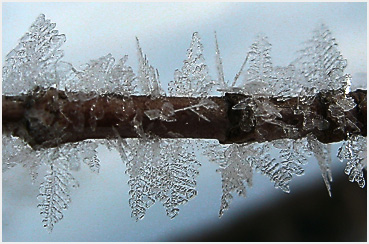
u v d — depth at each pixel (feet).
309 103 0.58
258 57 0.58
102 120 0.55
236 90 0.57
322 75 0.59
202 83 0.58
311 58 0.59
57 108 0.54
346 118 0.58
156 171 0.58
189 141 0.59
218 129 0.56
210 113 0.56
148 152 0.57
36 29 0.57
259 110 0.56
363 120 0.58
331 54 0.59
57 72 0.55
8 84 0.55
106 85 0.56
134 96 0.56
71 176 0.58
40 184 0.58
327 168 0.59
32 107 0.54
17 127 0.55
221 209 0.58
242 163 0.59
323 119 0.58
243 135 0.57
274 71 0.58
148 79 0.57
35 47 0.56
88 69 0.56
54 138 0.55
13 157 0.57
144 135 0.56
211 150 0.59
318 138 0.58
